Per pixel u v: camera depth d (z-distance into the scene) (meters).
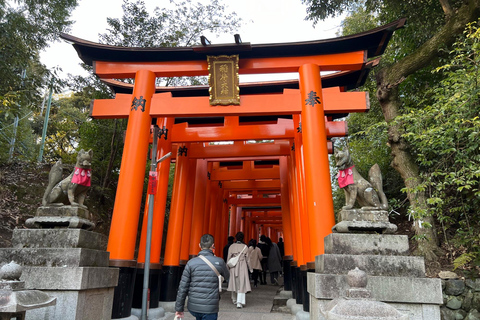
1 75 10.77
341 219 5.97
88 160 6.32
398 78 11.30
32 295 3.79
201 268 4.93
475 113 7.35
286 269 13.86
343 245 5.48
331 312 2.95
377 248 5.44
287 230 14.74
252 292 14.09
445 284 8.19
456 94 7.27
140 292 8.95
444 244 9.95
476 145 7.04
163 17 16.03
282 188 15.40
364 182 6.02
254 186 20.31
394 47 13.98
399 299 4.99
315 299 5.36
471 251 8.91
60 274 5.20
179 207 11.80
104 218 15.59
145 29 15.73
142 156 8.62
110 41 15.72
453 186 9.88
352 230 5.83
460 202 9.71
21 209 12.44
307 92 8.73
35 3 12.65
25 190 13.55
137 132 8.71
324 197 7.73
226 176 17.78
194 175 13.93
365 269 5.23
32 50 12.60
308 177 8.04
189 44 17.17
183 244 12.95
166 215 20.77
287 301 10.84
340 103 8.98
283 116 13.45
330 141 13.21
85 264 5.57
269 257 17.06
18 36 11.52
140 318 8.16
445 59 10.62
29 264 5.41
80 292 5.24
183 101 9.09
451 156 8.41
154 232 9.73
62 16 13.12
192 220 14.52
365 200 5.96
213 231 18.64
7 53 10.90
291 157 12.65
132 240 7.93
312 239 7.55
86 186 6.41
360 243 5.48
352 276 3.37
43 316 5.04
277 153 13.38
